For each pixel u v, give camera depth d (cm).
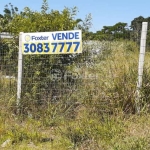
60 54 665
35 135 532
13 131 545
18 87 649
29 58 672
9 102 642
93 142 494
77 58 670
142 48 604
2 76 691
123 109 598
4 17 845
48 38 637
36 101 641
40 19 696
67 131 540
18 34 713
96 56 682
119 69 634
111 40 766
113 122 560
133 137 489
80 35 620
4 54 709
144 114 581
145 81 610
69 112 615
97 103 611
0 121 591
